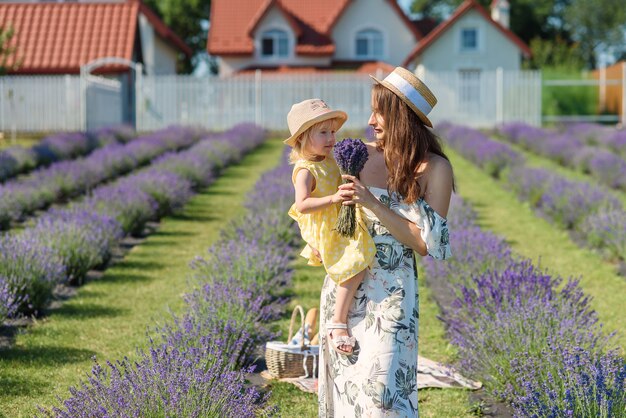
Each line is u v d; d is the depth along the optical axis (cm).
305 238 369
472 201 1427
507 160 1761
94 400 419
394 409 342
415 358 353
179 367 459
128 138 2456
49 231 852
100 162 1602
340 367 354
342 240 358
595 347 518
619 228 952
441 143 364
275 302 720
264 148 2480
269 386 536
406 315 348
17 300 675
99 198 1109
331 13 4012
